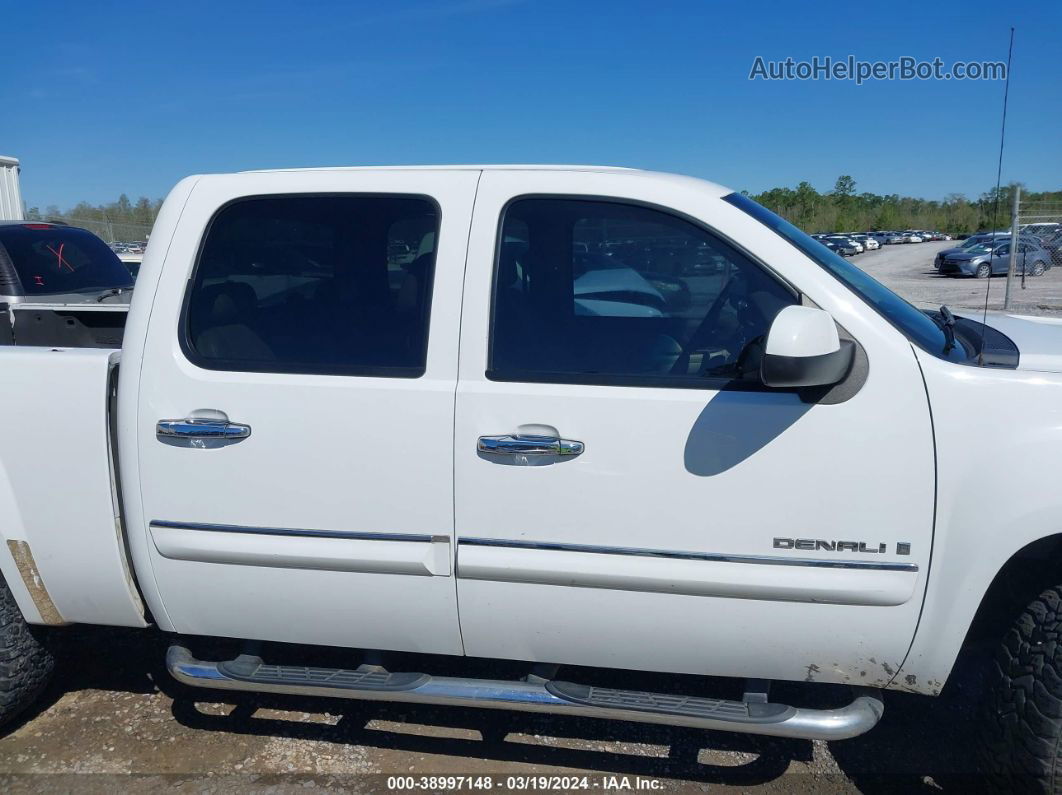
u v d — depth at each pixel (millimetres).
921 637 2449
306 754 3102
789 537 2428
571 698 2658
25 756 3086
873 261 37562
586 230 2658
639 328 2588
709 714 2574
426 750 3133
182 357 2742
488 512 2559
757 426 2414
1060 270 22203
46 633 3160
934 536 2373
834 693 3391
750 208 2697
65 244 7293
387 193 2775
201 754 3098
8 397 2814
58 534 2861
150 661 3756
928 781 2934
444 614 2684
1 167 11516
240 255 2824
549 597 2588
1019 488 2314
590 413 2490
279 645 3555
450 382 2580
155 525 2783
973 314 3604
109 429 2799
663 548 2482
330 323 2725
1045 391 2332
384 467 2602
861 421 2377
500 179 2719
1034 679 2434
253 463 2676
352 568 2676
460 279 2629
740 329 2529
